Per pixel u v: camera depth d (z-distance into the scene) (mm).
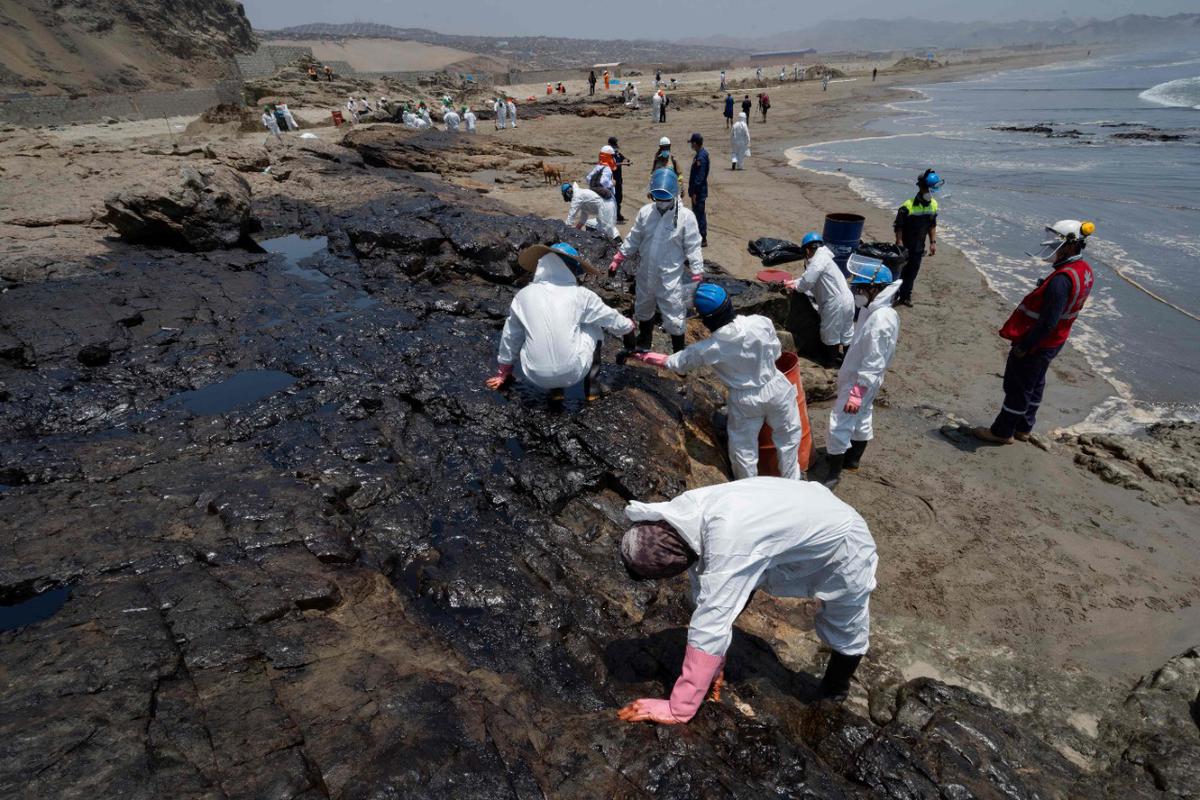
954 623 4242
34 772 1844
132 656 2418
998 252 11773
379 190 12008
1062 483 5773
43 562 3066
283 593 3006
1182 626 4215
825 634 3129
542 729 2557
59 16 55375
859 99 47469
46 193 11188
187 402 5230
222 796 1857
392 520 3994
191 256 8609
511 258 8250
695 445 5527
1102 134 23766
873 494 5625
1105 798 2979
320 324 6500
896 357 8250
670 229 6031
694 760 2502
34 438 4602
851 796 2605
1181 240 11727
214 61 64562
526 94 62344
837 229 8742
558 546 4059
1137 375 7668
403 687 2498
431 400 5340
